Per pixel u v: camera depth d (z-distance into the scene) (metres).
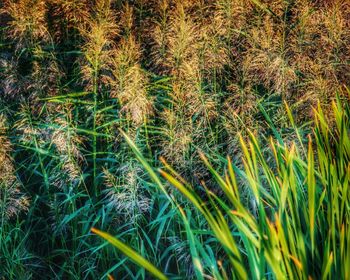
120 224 3.86
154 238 3.94
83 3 4.92
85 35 4.65
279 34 4.51
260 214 2.14
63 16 4.85
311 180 2.21
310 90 4.27
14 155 4.08
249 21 4.90
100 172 4.23
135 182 3.71
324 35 4.71
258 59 4.33
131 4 5.17
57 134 3.87
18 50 4.68
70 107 4.17
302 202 2.51
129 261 3.76
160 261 3.63
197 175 3.92
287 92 4.39
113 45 4.43
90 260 3.78
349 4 4.97
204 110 4.10
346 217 2.36
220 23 4.51
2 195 3.72
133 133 4.00
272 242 1.97
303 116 4.32
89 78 4.23
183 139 3.89
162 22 4.57
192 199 1.95
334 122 4.07
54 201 3.87
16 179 3.90
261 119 4.39
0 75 4.33
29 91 4.38
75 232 3.82
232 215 2.05
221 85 4.61
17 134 4.28
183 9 4.64
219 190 3.92
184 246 3.61
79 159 4.29
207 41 4.39
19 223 4.01
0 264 3.64
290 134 3.98
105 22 4.52
